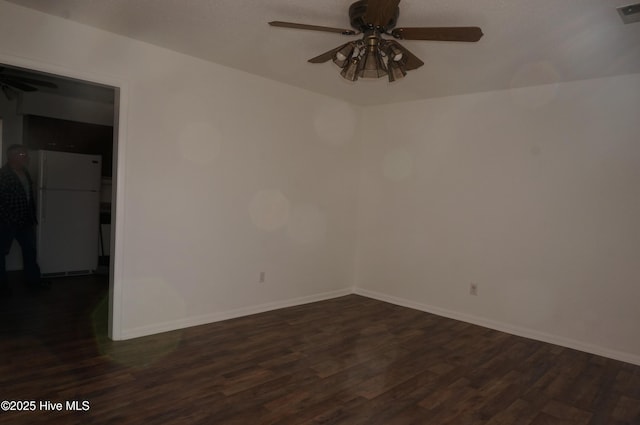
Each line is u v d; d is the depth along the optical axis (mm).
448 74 3617
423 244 4586
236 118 3844
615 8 2303
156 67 3275
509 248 3959
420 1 2314
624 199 3352
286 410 2320
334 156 4844
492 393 2662
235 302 3984
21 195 4465
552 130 3713
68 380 2541
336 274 5016
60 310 3904
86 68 2926
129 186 3189
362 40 2342
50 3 2596
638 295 3283
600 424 2342
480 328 4031
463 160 4277
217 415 2230
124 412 2211
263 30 2891
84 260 5508
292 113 4336
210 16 2699
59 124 5535
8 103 5273
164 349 3104
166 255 3443
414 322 4117
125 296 3229
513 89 3939
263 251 4184
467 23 2574
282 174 4293
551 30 2623
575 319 3578
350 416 2293
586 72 3355
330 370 2887
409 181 4715
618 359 3340
